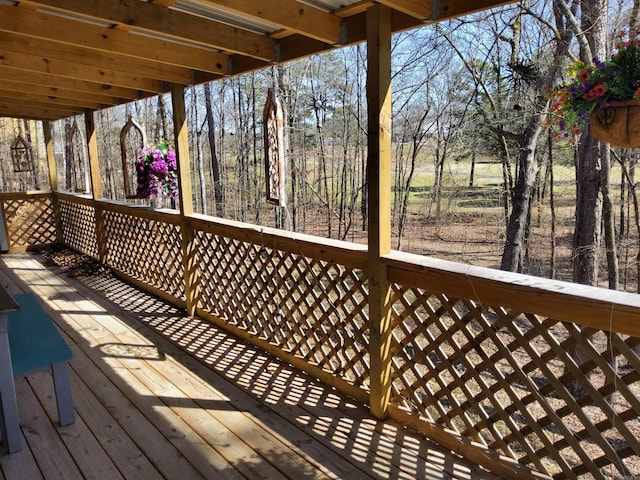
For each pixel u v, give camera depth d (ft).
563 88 4.51
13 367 6.26
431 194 26.45
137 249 15.16
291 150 31.55
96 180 17.33
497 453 5.99
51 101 14.90
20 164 21.13
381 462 6.15
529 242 22.06
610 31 13.98
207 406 7.66
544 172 21.30
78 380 8.59
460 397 11.68
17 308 5.72
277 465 6.10
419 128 25.40
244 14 5.96
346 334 7.99
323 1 6.41
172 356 9.71
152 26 6.93
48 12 7.26
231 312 11.14
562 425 5.22
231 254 10.74
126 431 6.90
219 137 38.06
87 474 5.90
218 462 6.16
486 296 5.62
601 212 14.61
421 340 14.52
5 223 20.47
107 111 43.45
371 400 7.34
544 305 5.05
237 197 37.47
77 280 16.06
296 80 31.14
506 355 5.60
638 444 4.64
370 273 7.00
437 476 5.86
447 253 25.38
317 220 33.63
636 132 3.92
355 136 30.27
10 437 6.28
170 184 13.65
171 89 11.30
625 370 13.23
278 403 7.77
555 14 15.70
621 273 17.51
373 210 6.76
